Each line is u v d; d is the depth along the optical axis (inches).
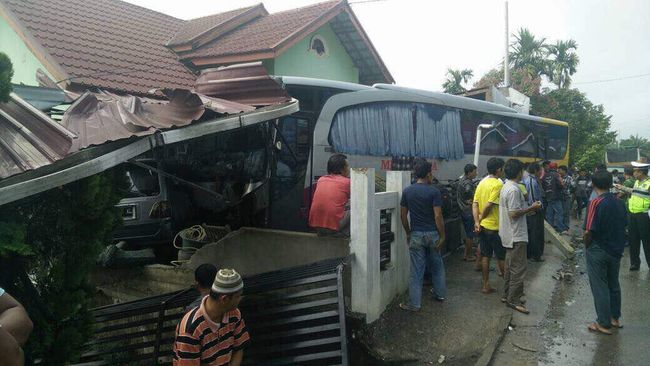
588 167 1181.7
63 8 463.2
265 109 189.5
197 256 259.1
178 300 185.8
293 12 541.3
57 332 119.1
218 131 166.2
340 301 163.3
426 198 210.4
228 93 230.5
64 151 110.7
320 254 219.0
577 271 293.1
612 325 201.9
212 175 301.7
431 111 419.2
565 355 177.5
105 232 126.8
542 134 608.7
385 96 371.2
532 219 309.3
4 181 103.3
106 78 381.7
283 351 166.7
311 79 329.7
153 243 292.8
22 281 116.6
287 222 306.7
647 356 174.6
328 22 524.7
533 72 1305.4
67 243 122.1
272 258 235.8
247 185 296.0
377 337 187.6
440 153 423.5
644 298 244.8
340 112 337.1
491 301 226.8
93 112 163.6
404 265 234.2
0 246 98.7
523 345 186.1
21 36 383.2
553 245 365.4
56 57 374.6
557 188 421.4
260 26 519.5
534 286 258.2
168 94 185.5
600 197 194.2
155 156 268.7
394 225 225.3
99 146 129.9
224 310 113.0
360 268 189.9
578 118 1267.2
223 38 509.0
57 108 183.8
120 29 487.8
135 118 156.9
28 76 406.9
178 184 303.0
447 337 190.4
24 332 75.5
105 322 205.6
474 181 306.8
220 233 281.9
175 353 113.9
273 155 297.1
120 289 270.5
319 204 216.7
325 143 326.0
